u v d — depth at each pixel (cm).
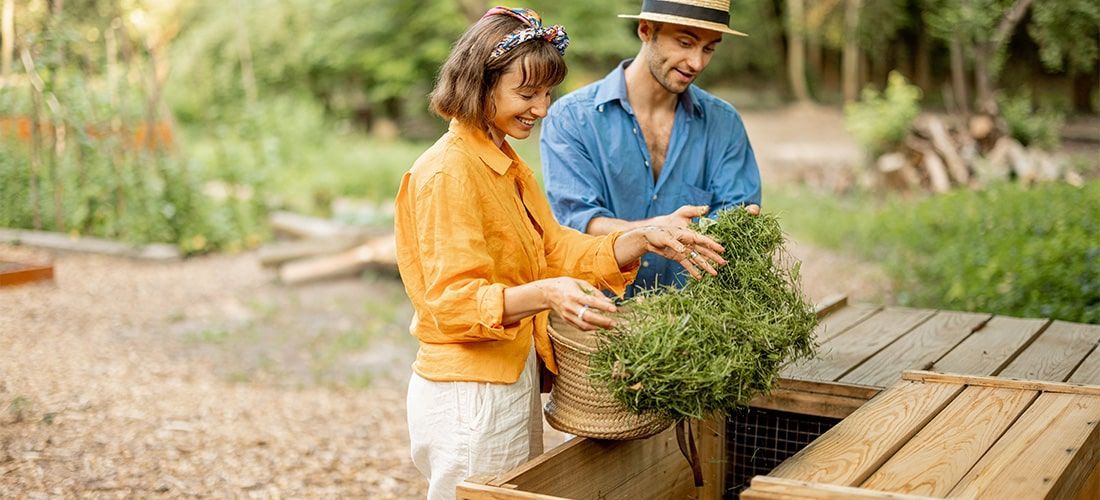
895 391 301
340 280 956
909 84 2712
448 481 265
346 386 657
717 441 357
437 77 261
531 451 293
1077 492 251
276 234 1145
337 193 1345
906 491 223
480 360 259
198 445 510
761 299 268
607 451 292
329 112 2052
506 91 252
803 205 1288
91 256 1023
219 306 866
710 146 351
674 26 320
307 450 515
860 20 2423
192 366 688
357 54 1933
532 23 252
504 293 242
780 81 2898
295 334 789
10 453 471
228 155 1195
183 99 2006
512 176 270
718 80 2889
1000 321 437
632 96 343
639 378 238
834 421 350
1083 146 1695
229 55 1928
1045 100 2092
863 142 1406
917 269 869
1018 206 973
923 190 1324
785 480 222
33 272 496
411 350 754
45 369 640
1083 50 995
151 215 1052
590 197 332
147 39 1127
